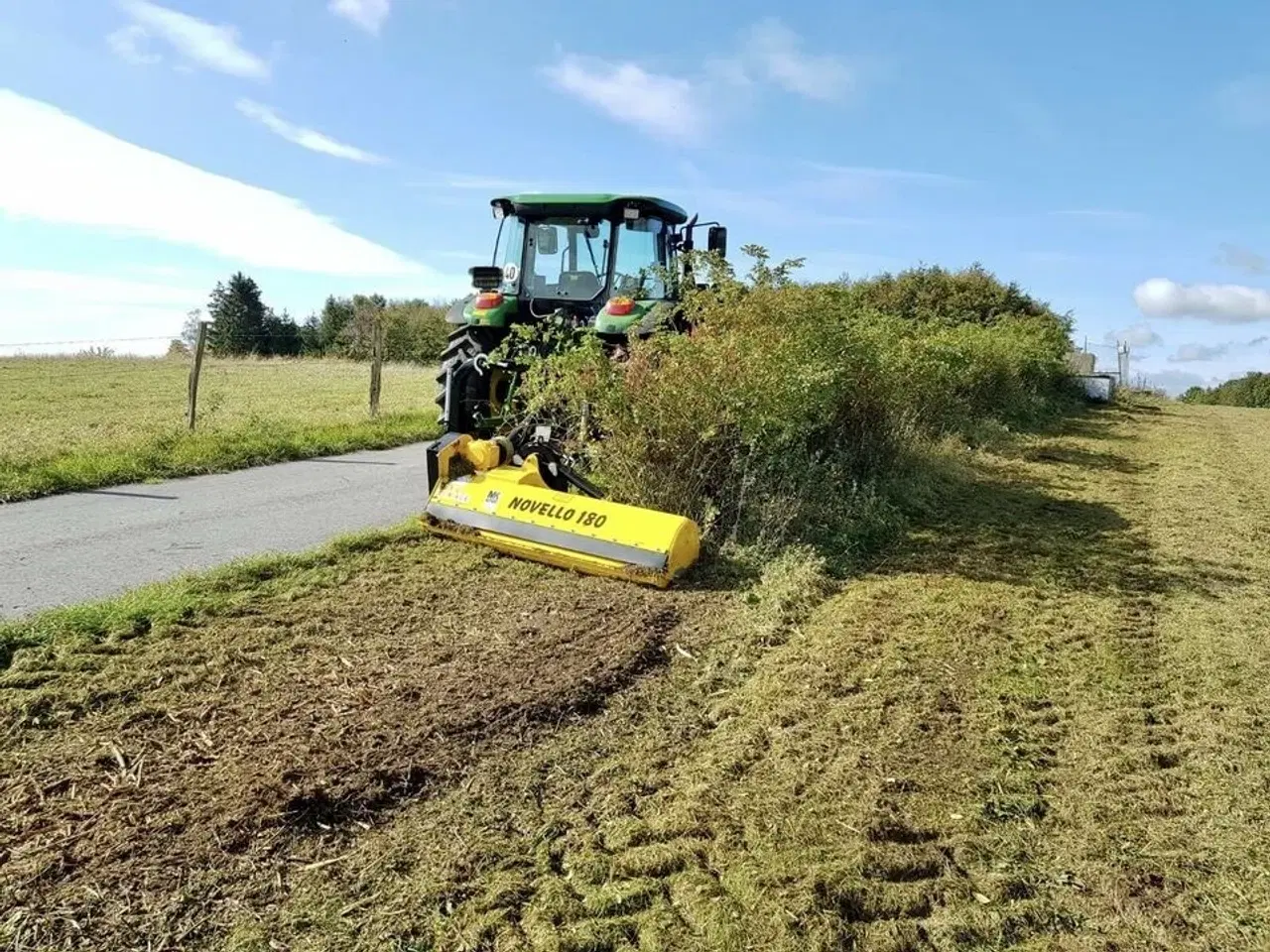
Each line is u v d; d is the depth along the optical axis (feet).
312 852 8.34
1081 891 8.38
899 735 11.02
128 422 35.12
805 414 19.86
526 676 12.00
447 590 15.38
